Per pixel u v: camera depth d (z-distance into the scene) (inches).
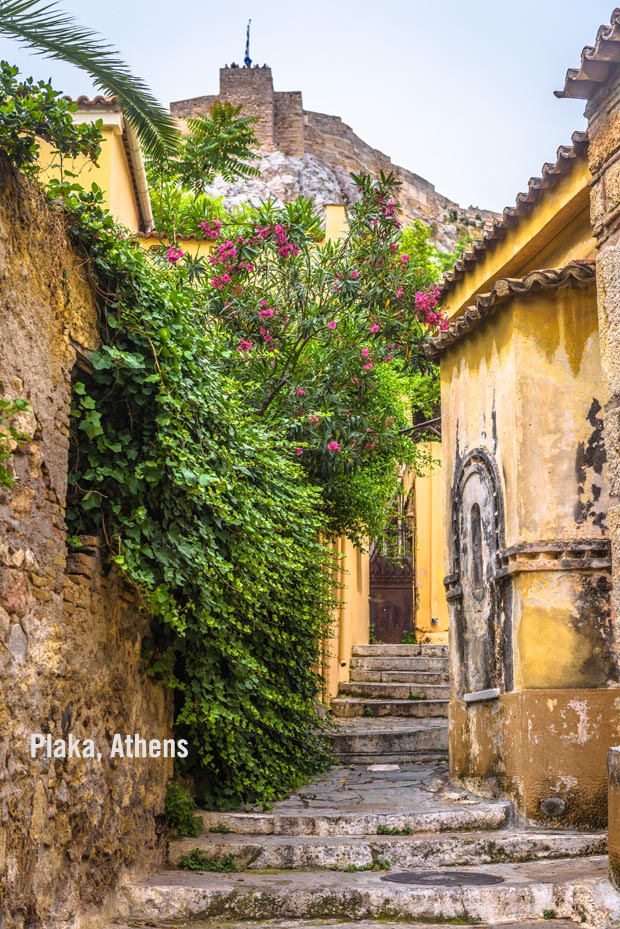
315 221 477.4
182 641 297.9
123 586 261.9
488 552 363.9
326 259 475.5
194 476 252.1
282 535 351.3
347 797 366.9
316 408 452.4
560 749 323.0
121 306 249.3
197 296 442.9
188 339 264.4
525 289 340.2
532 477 339.3
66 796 217.9
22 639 197.0
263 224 462.3
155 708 294.8
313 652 404.2
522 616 331.6
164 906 256.7
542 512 337.4
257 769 346.9
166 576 250.4
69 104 211.2
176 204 600.1
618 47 261.6
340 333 465.4
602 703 325.1
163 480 258.1
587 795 320.8
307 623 386.3
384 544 888.3
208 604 278.8
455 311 456.4
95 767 238.8
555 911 257.8
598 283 271.3
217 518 280.4
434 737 459.5
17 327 201.2
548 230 364.8
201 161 482.6
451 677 395.2
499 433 358.0
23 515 200.1
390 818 323.9
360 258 473.7
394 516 826.2
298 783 379.6
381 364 508.4
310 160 2209.6
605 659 329.4
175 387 252.1
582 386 343.6
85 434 247.9
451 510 404.5
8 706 189.5
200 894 259.1
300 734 391.5
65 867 218.1
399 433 565.3
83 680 231.1
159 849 293.0
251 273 475.8
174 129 255.0
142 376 251.1
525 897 259.6
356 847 300.5
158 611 254.7
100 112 474.0
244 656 315.3
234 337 442.9
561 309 346.6
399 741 455.2
